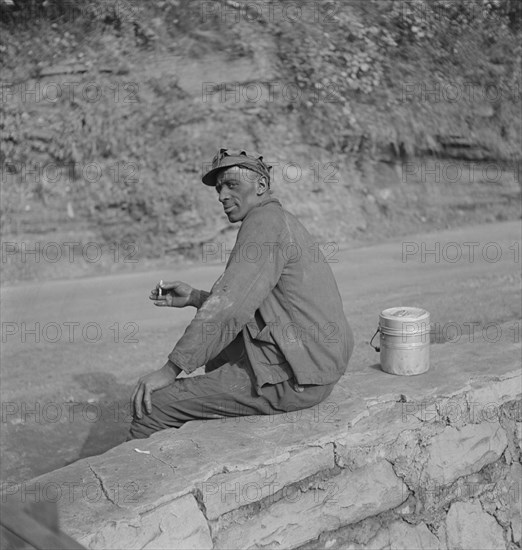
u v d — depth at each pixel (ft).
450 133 31.35
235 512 8.96
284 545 9.32
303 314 9.84
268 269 9.47
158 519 8.25
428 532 10.64
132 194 26.50
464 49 34.04
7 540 7.39
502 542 11.48
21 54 28.76
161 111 28.63
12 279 22.12
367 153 30.14
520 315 18.40
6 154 26.66
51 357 16.65
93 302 20.81
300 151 29.17
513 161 31.40
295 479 9.46
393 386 11.31
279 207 10.04
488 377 11.65
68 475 8.84
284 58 31.04
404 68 32.63
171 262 24.99
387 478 10.25
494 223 28.58
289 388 10.04
